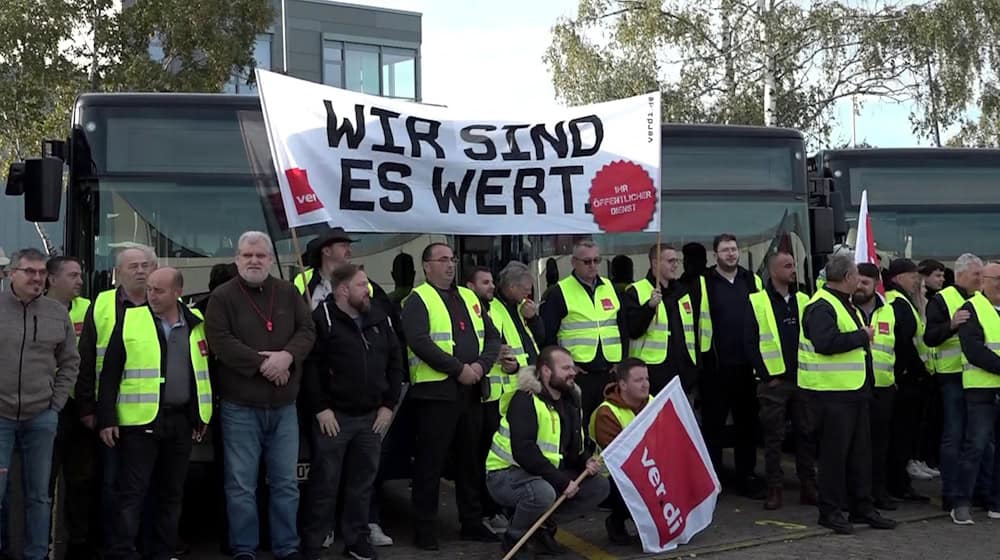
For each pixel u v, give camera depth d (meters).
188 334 6.54
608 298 8.00
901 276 8.84
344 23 42.12
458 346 7.08
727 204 9.16
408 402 7.37
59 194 7.08
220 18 24.89
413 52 44.19
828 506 7.54
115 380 6.34
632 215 7.83
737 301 8.67
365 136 7.22
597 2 24.72
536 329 7.71
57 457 6.75
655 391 8.27
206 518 8.41
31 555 6.32
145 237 7.35
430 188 7.43
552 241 8.52
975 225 10.98
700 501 7.22
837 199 9.86
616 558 6.88
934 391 8.91
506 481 6.70
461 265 8.16
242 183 7.52
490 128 7.66
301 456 7.00
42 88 23.31
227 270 7.31
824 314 7.47
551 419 6.68
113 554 6.32
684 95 24.44
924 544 7.16
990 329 7.70
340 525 7.54
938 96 24.12
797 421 8.41
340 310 6.68
